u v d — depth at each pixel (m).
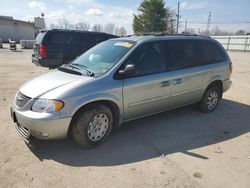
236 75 12.61
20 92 3.98
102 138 4.16
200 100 5.84
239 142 4.49
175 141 4.43
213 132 4.89
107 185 3.14
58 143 4.17
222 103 6.99
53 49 10.11
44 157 3.74
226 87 6.27
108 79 4.06
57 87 3.78
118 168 3.52
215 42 6.09
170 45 5.05
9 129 4.70
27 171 3.38
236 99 7.53
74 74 4.23
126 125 5.06
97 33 11.16
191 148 4.18
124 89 4.20
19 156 3.74
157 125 5.12
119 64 4.25
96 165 3.58
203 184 3.22
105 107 4.05
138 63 4.47
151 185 3.17
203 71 5.52
